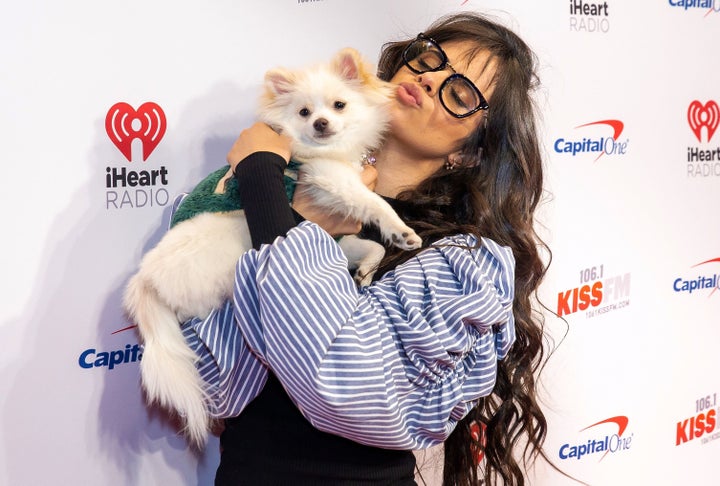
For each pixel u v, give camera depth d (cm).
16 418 130
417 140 137
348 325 98
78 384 136
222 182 123
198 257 113
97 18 130
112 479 141
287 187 127
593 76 183
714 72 205
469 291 110
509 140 139
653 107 195
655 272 202
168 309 114
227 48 144
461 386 112
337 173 127
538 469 188
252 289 103
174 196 142
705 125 206
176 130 141
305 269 99
